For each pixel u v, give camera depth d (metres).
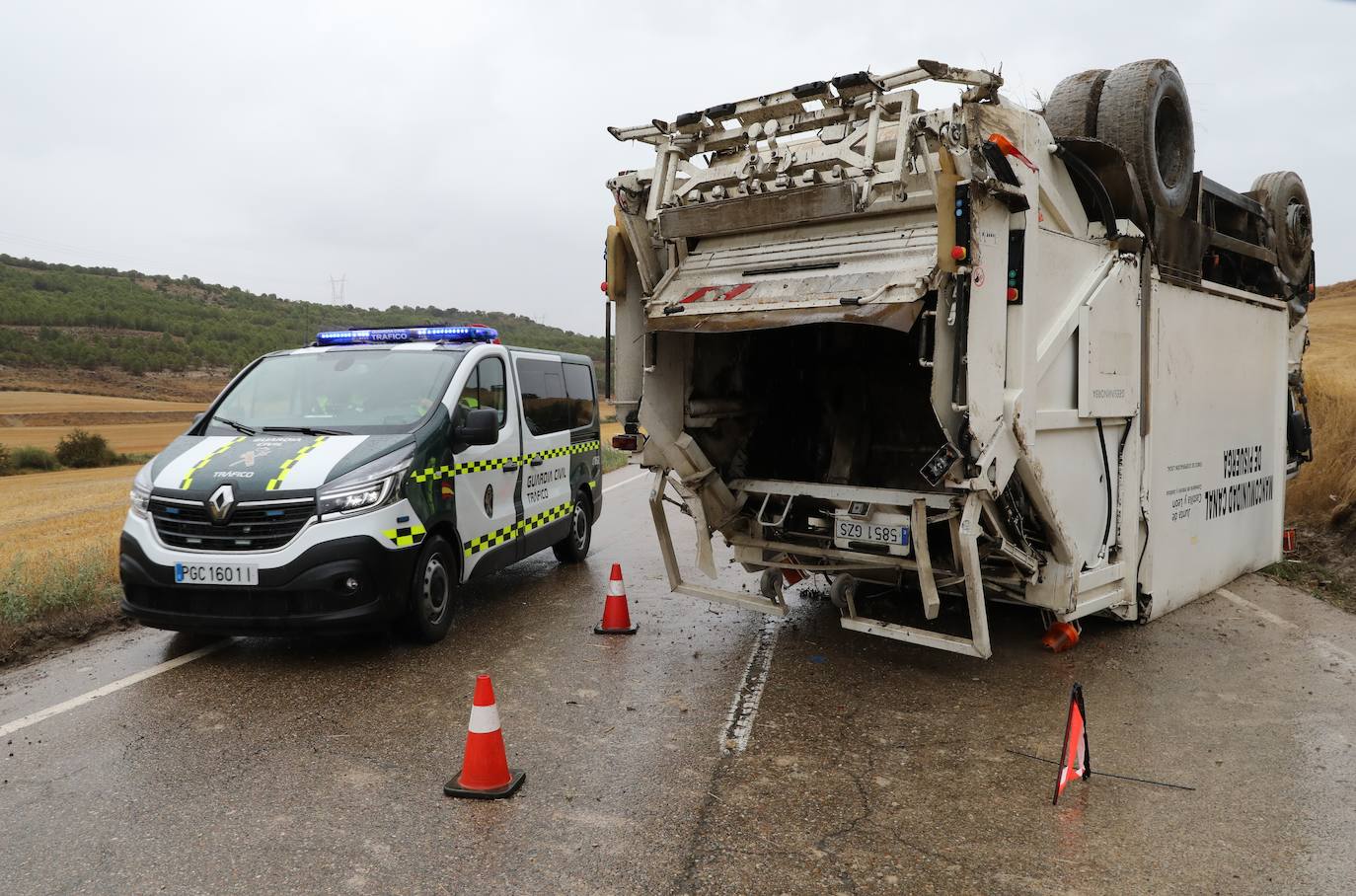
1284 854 3.49
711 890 3.23
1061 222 5.61
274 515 5.51
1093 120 6.28
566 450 8.90
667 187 5.89
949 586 5.92
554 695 5.32
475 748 4.01
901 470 7.07
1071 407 5.52
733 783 4.14
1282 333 8.57
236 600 5.51
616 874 3.33
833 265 5.30
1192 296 6.89
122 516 17.55
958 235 4.60
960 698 5.29
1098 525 6.02
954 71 4.55
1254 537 8.29
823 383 7.46
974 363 4.70
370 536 5.62
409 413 6.48
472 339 7.61
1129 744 4.60
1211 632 6.59
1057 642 6.11
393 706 5.10
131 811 3.81
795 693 5.37
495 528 7.25
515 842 3.58
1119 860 3.45
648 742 4.61
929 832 3.68
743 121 5.57
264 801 3.92
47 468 47.88
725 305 5.61
